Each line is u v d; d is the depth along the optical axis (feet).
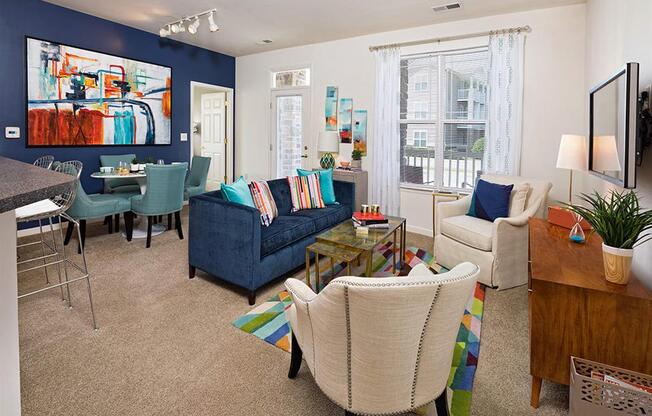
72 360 6.42
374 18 14.32
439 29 14.73
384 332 3.90
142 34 16.75
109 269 10.74
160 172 12.64
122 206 13.29
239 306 8.57
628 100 5.25
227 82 21.24
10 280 3.28
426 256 12.33
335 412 5.32
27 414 5.16
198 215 9.64
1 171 4.36
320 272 10.84
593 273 5.47
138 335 7.27
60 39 14.05
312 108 18.62
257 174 21.49
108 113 15.81
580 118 12.44
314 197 13.12
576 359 4.93
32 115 13.57
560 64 12.62
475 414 5.33
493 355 6.77
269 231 9.73
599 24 10.07
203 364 6.39
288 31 16.16
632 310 4.80
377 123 16.20
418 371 4.27
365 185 16.75
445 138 15.06
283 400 5.56
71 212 12.55
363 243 8.87
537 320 5.27
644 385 4.56
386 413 4.38
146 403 5.44
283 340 7.15
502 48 13.25
